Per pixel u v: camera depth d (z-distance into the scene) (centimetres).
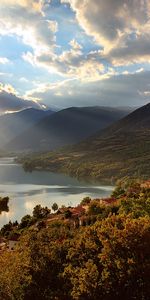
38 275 2611
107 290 2355
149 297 2317
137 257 2416
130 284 2339
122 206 8594
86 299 2364
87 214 10644
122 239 2469
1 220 14700
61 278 2588
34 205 17800
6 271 2655
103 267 2502
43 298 2536
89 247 2697
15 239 9225
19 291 2547
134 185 14150
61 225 9006
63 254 2783
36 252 2738
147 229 2494
